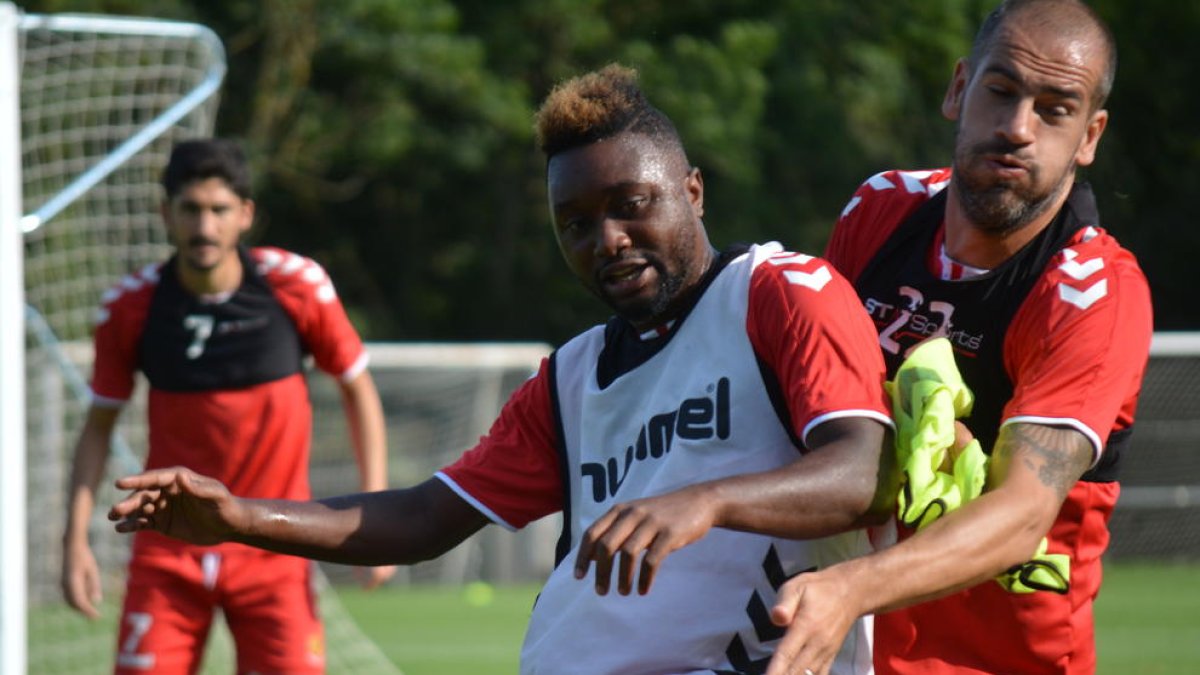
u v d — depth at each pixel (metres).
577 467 10.68
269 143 75.00
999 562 9.28
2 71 21.17
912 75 85.94
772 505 8.55
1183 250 86.06
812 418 9.18
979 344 12.02
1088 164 11.96
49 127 38.66
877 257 12.75
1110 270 11.39
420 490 11.10
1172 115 86.56
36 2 69.06
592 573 10.14
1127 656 35.06
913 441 9.36
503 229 81.62
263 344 19.92
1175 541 61.25
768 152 82.06
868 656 9.98
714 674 9.67
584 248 9.85
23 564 20.61
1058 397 10.53
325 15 74.62
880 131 84.31
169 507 10.29
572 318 82.25
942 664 12.55
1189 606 44.75
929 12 83.81
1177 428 60.88
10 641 20.31
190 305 19.78
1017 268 11.94
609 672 9.89
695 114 76.88
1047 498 9.78
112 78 35.09
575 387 10.79
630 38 82.38
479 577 55.94
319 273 20.27
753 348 9.77
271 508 10.57
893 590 8.79
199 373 19.81
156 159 33.88
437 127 79.00
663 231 9.77
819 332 9.44
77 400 41.03
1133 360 10.95
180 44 34.34
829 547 9.77
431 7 76.88
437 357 54.59
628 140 9.74
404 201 81.38
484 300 81.56
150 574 19.44
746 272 9.95
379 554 10.92
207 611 19.66
